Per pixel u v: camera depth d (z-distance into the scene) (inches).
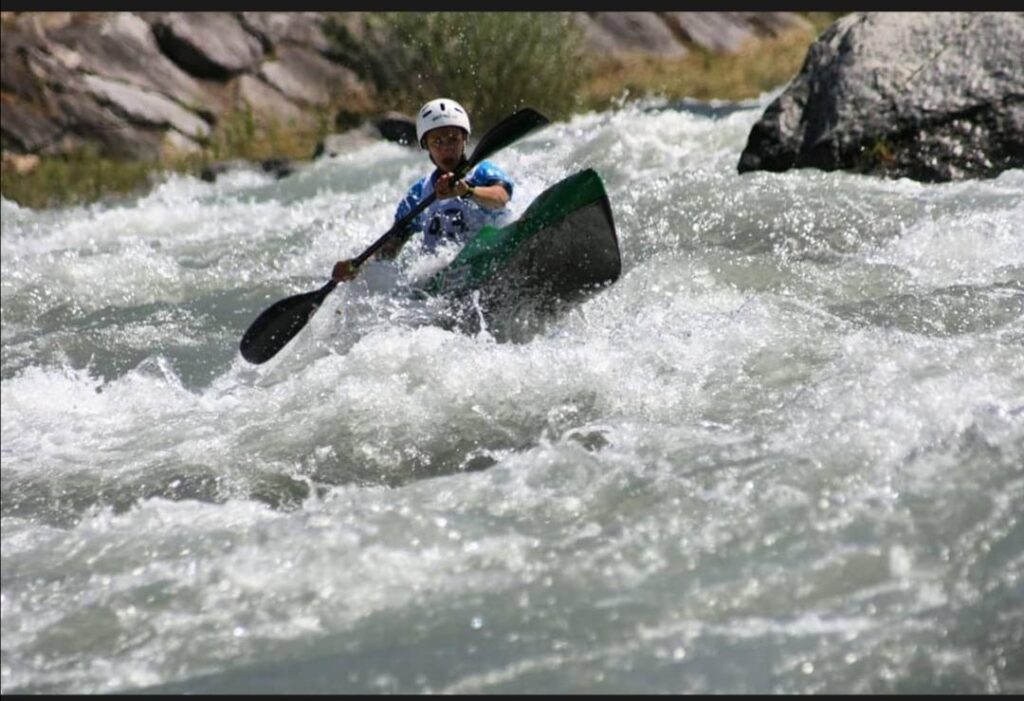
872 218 1284.4
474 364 967.0
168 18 2529.5
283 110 2495.1
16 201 2170.3
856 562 666.8
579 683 596.7
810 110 1530.5
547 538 717.3
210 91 2490.2
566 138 1891.0
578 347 983.0
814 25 3058.6
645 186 1464.1
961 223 1208.8
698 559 682.8
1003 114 1416.1
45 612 700.0
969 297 1029.8
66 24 2456.9
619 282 1144.2
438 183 1073.5
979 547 669.3
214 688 617.6
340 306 1139.9
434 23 2549.2
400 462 872.3
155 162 2320.4
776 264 1174.3
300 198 2005.4
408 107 2539.4
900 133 1445.6
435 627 647.1
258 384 1089.4
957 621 619.5
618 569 681.0
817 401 839.1
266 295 1425.9
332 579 698.2
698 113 2198.6
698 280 1141.7
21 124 2316.7
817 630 620.4
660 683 593.0
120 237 1820.9
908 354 899.4
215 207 1943.9
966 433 770.8
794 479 745.6
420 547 719.7
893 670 591.5
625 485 764.6
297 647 644.1
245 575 712.4
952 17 1534.2
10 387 1121.4
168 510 822.5
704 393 889.5
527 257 1072.8
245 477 872.9
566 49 2568.9
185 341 1285.7
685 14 2876.5
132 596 706.2
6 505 872.3
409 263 1143.0
